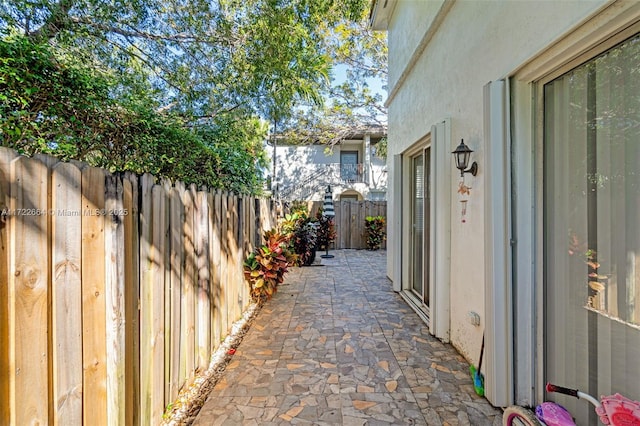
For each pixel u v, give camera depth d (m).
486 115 2.60
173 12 5.74
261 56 5.73
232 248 4.14
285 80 6.10
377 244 11.62
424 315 4.47
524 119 2.39
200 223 3.10
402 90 5.78
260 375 2.96
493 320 2.51
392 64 6.64
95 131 3.54
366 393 2.68
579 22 1.76
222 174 6.85
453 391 2.71
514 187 2.44
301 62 6.09
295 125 15.23
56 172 1.39
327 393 2.68
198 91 6.65
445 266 3.70
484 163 2.67
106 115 3.57
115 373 1.74
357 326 4.16
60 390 1.40
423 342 3.68
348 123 15.63
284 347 3.55
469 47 3.14
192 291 2.92
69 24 4.76
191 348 2.88
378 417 2.38
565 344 2.13
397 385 2.80
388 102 6.89
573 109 2.04
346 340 3.73
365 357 3.31
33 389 1.27
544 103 2.30
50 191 1.36
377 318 4.46
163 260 2.39
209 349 3.17
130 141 3.96
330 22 7.07
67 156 3.19
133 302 2.01
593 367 1.91
